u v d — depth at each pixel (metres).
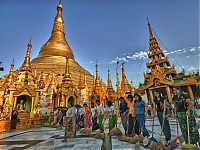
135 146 5.93
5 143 7.55
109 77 39.22
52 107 23.92
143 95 35.97
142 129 7.00
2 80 31.62
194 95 29.34
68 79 26.66
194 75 29.55
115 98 32.62
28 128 14.63
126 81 43.19
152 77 33.81
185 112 5.75
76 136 9.04
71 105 8.62
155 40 44.12
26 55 21.31
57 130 12.59
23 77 19.42
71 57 54.00
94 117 11.26
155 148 5.33
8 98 17.17
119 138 7.34
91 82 45.84
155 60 40.88
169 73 34.84
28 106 18.00
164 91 31.34
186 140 5.55
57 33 56.41
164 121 6.31
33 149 6.17
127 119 7.82
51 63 44.31
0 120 12.63
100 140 7.50
